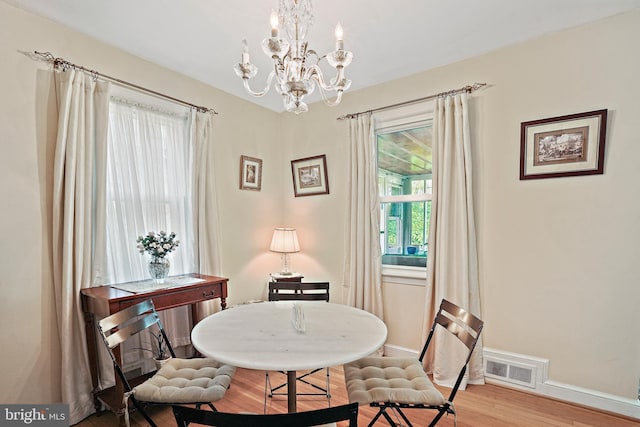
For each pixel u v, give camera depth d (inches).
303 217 132.4
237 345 52.5
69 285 71.6
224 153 114.7
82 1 67.7
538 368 81.8
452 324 64.2
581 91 77.4
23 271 68.2
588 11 73.0
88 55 79.4
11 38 66.9
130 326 62.2
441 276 92.7
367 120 109.7
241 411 76.2
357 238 110.6
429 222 97.2
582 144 76.9
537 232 83.2
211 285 90.4
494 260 89.1
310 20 66.0
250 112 125.0
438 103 95.0
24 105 68.6
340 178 120.9
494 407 77.1
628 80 72.0
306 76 60.1
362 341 54.3
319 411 30.8
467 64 93.8
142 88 90.1
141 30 79.1
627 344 72.6
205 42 85.3
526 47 84.6
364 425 71.4
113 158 83.9
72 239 72.6
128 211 86.4
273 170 135.1
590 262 76.5
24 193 68.5
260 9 71.4
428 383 56.6
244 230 122.0
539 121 82.0
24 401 68.0
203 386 56.5
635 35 71.1
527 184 84.5
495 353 87.7
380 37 83.7
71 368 71.5
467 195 90.0
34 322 69.5
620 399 72.6
